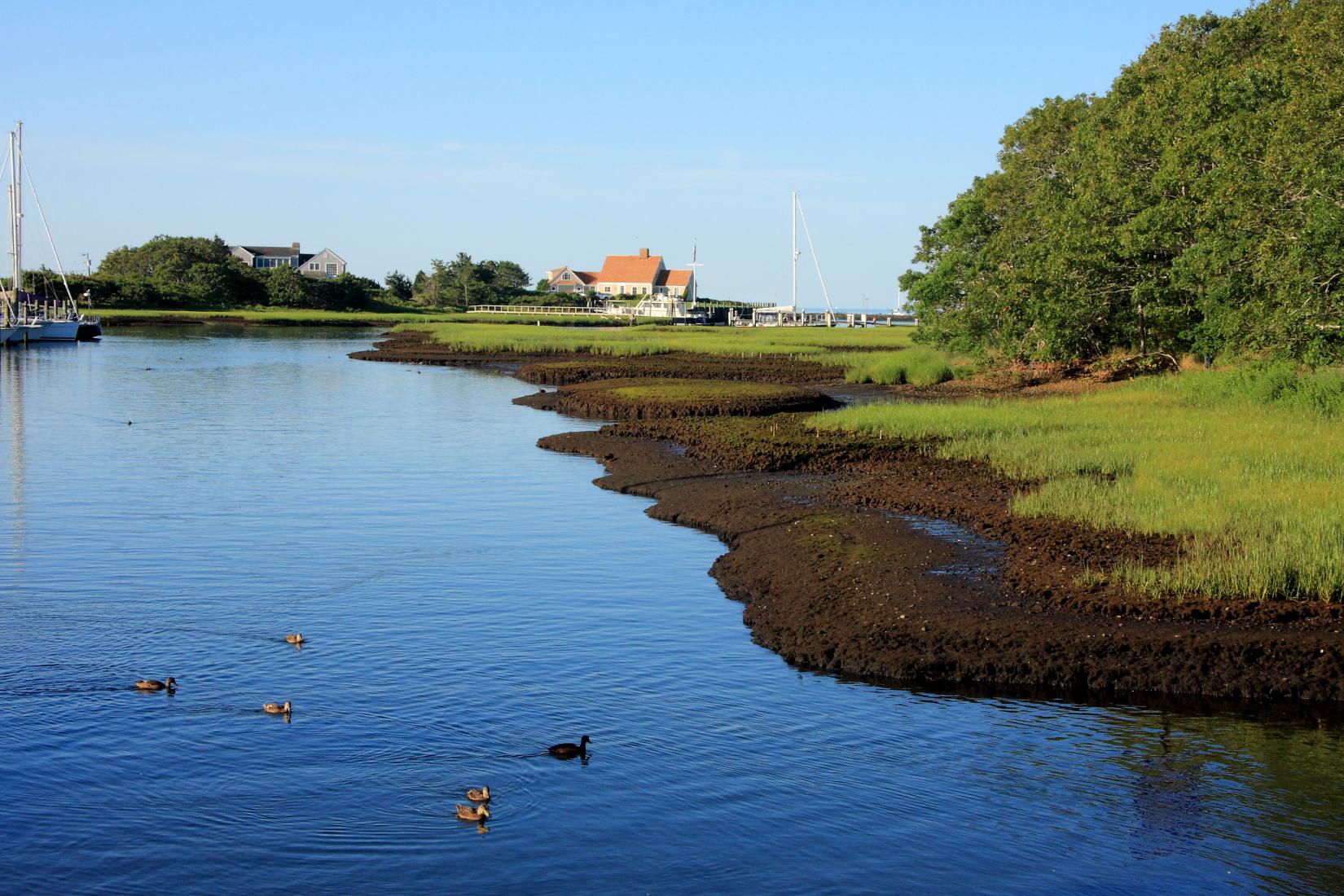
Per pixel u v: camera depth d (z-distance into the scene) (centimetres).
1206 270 4306
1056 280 5409
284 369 7700
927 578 2033
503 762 1372
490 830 1212
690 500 2938
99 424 4572
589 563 2342
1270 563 1870
